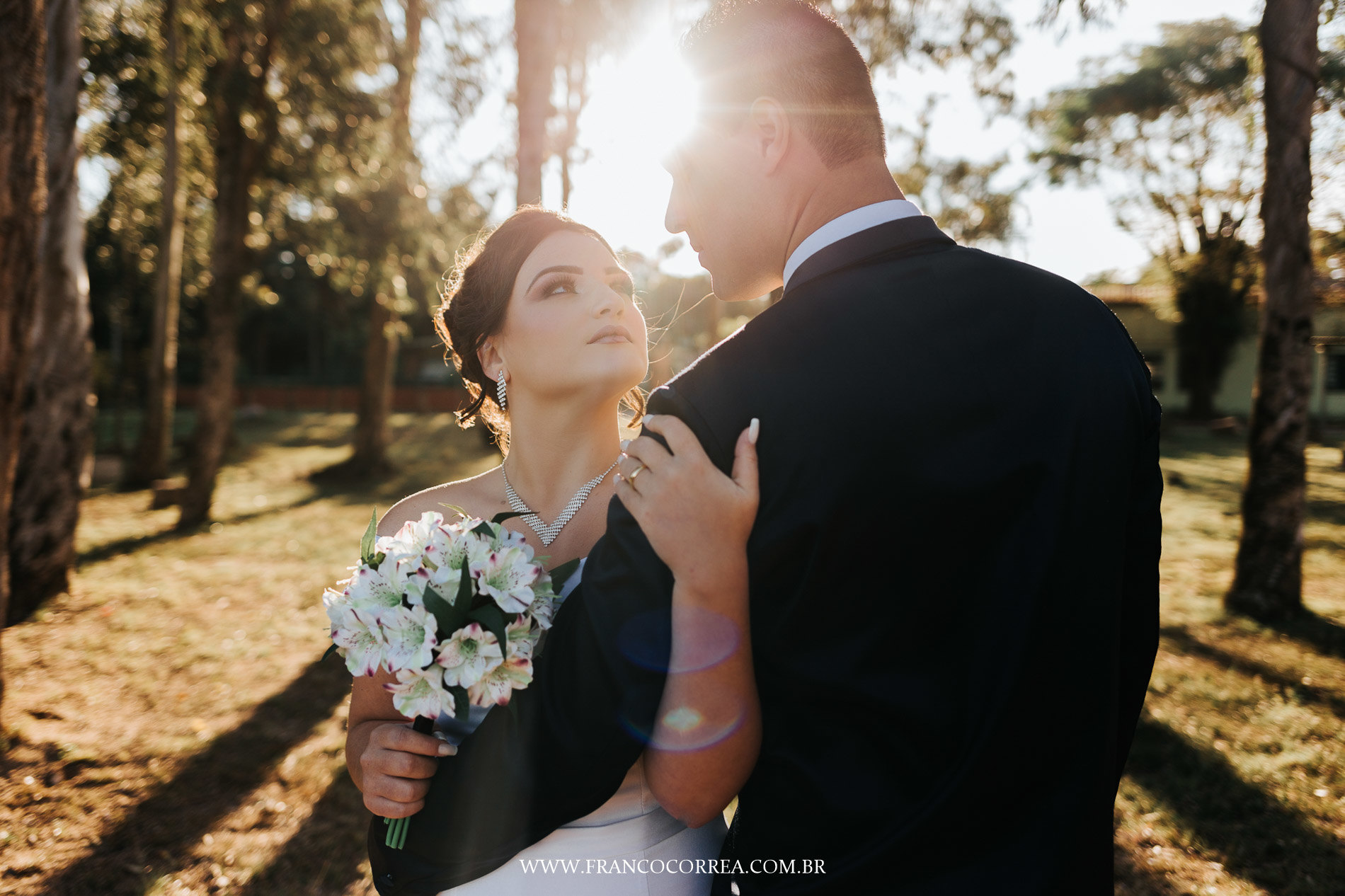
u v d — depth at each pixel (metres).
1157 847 3.66
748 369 1.05
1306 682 5.55
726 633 1.01
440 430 30.45
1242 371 32.00
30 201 4.21
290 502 14.67
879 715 0.97
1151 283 33.78
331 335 50.06
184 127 15.29
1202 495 14.80
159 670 5.99
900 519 0.97
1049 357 1.01
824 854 0.99
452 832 1.28
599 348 1.67
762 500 1.01
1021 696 0.93
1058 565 0.95
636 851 1.46
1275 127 6.75
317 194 15.84
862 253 1.12
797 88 1.17
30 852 3.64
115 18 13.01
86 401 7.74
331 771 4.51
